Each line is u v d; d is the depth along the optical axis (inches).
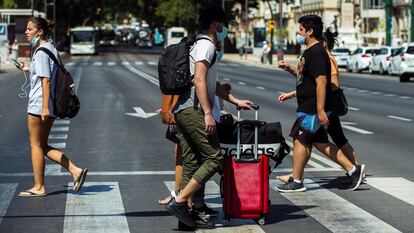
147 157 709.9
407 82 2235.5
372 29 4776.1
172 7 5290.4
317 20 514.0
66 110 510.0
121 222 449.4
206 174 417.1
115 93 1636.3
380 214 468.8
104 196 526.0
